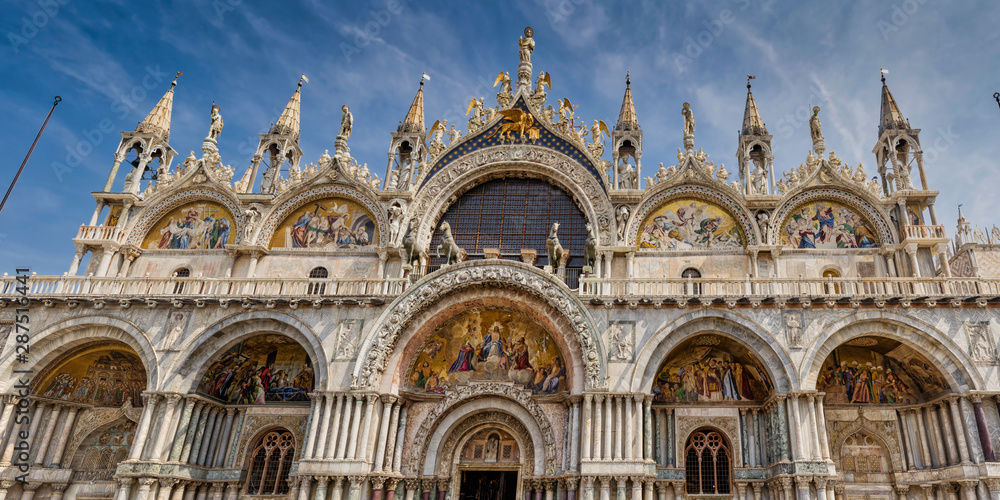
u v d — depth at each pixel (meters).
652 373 28.86
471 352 32.28
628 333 29.56
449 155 38.47
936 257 33.78
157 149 39.69
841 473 29.25
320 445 28.84
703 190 35.47
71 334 31.95
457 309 31.92
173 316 31.75
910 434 29.34
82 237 36.47
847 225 34.22
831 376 30.61
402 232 36.28
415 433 31.03
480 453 31.44
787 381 27.89
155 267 36.78
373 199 37.19
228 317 31.50
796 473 26.06
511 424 31.28
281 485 31.77
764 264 33.69
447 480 30.41
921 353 28.25
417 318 31.47
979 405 26.41
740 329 29.23
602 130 38.34
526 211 37.78
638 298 29.72
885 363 30.61
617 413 28.09
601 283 33.41
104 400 34.41
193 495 30.72
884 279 29.33
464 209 38.34
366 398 29.64
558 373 31.20
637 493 26.69
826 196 34.66
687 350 31.38
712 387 31.08
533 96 39.38
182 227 37.84
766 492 28.83
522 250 34.84
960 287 29.64
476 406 31.17
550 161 37.56
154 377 30.47
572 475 27.59
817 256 33.69
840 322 28.53
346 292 34.75
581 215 37.19
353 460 28.45
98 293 32.91
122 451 33.38
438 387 31.89
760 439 29.70
